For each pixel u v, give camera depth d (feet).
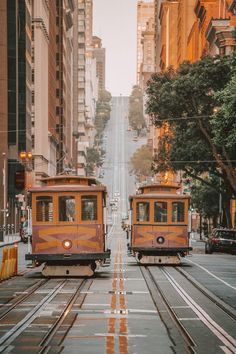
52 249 124.98
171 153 246.88
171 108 238.89
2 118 426.92
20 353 56.29
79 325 71.31
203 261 184.65
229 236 230.48
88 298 95.14
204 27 488.85
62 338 63.52
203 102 236.63
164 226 157.28
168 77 242.99
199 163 252.83
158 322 73.82
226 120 168.96
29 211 126.62
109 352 56.90
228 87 168.86
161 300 93.35
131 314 79.61
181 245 156.97
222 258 202.39
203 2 484.74
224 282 122.21
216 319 76.18
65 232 124.98
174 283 118.11
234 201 361.71
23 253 224.12
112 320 74.84
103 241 125.18
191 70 235.40
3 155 407.44
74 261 128.26
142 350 58.13
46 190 125.70
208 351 57.72
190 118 240.32
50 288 109.29
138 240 157.58
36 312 80.64
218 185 320.09
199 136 244.42
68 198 125.29
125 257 201.77
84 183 129.49
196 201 345.92
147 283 117.19
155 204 157.48
